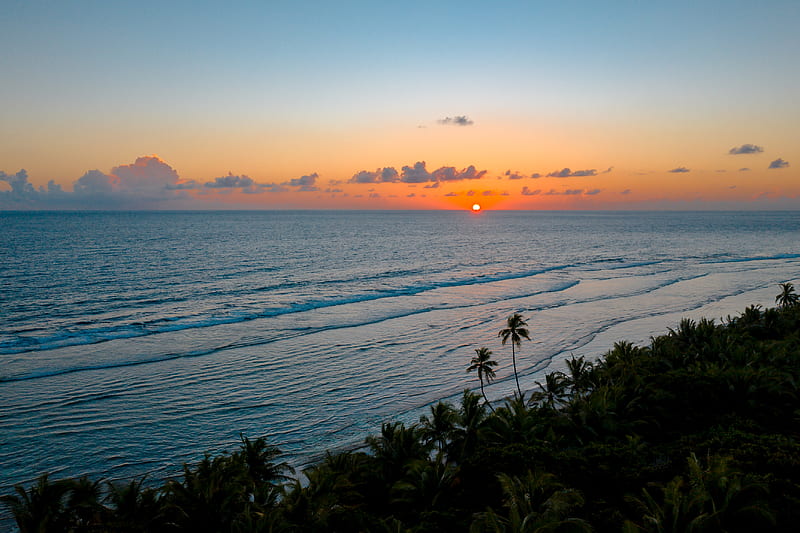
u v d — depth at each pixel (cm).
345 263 15025
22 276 10875
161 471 3559
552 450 3164
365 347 6481
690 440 3259
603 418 3572
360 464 3114
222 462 2944
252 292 10038
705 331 5522
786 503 2288
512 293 10438
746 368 4122
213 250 17562
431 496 2789
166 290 9931
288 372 5531
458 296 10050
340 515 2536
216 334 6912
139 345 6306
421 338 6956
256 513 2441
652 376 4247
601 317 8362
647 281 12219
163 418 4338
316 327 7412
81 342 6344
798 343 5534
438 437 3497
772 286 11631
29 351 5934
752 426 3494
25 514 2361
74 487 2484
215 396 4831
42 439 3903
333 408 4650
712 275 13400
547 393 4297
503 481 2456
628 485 2745
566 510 2275
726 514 2180
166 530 2409
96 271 11912
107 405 4544
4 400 4562
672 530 2061
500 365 5950
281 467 3588
